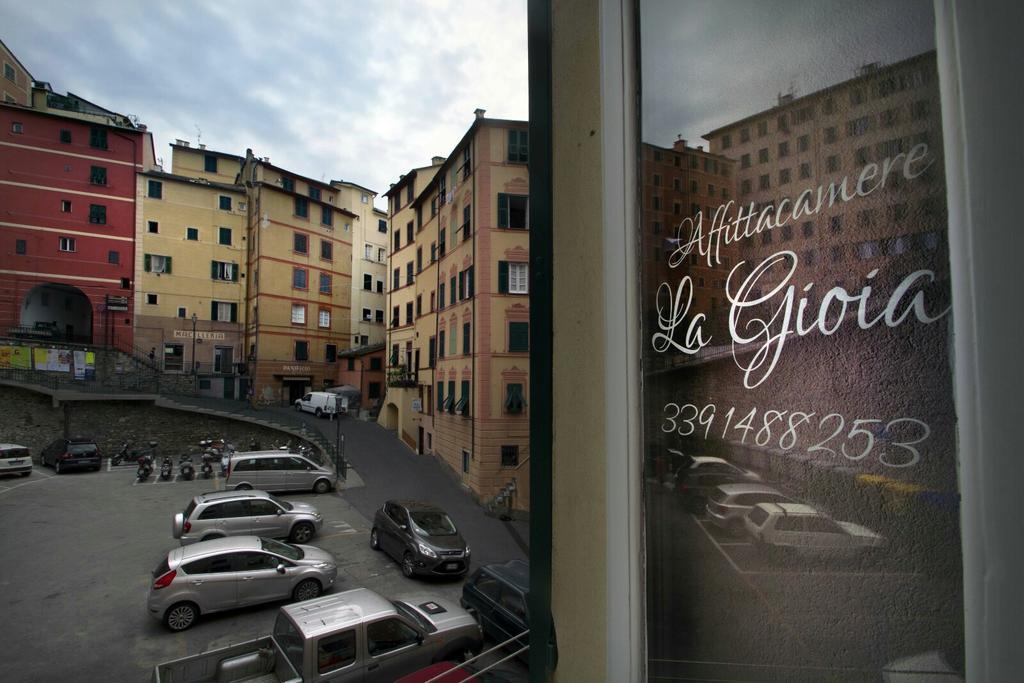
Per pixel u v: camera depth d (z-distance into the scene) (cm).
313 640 598
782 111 126
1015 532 81
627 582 140
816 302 117
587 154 165
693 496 134
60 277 3188
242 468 1906
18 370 2666
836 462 110
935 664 94
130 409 2728
